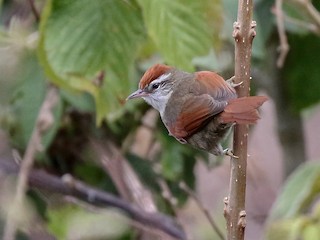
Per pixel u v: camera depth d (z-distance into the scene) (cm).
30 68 1045
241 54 733
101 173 1195
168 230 1070
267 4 1093
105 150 1123
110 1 913
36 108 1039
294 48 1220
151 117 1209
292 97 1259
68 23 905
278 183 1564
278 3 961
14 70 1047
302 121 1323
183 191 1173
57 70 905
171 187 1175
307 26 1047
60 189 1112
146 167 1170
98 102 938
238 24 727
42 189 1127
